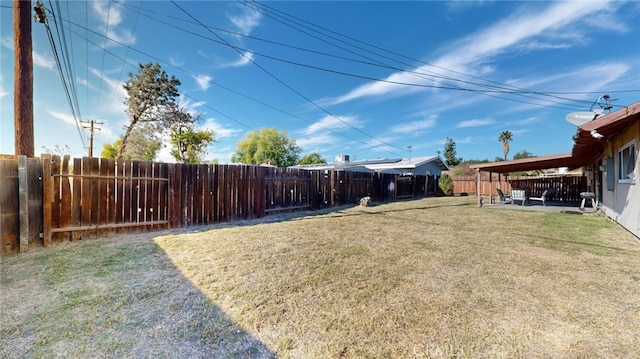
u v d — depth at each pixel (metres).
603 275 3.19
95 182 4.94
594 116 6.92
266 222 6.89
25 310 2.32
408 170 19.03
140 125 21.47
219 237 5.09
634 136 5.10
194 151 23.08
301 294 2.67
